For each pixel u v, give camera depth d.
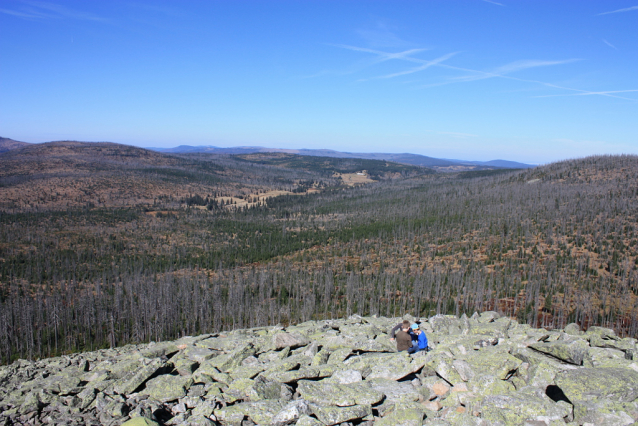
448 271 150.12
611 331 24.83
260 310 117.00
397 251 196.88
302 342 23.92
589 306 110.06
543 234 187.50
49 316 108.38
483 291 125.56
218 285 142.88
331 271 155.25
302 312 114.00
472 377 16.36
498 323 27.25
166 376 19.56
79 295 142.62
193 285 148.25
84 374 22.25
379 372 17.98
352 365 19.00
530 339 22.98
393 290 135.75
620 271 135.00
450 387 16.41
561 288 127.38
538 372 15.88
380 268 168.75
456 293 132.62
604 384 13.93
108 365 23.55
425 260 179.00
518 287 127.62
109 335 104.62
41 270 168.12
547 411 13.17
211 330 112.75
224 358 21.78
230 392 17.45
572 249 165.00
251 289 144.38
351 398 15.48
